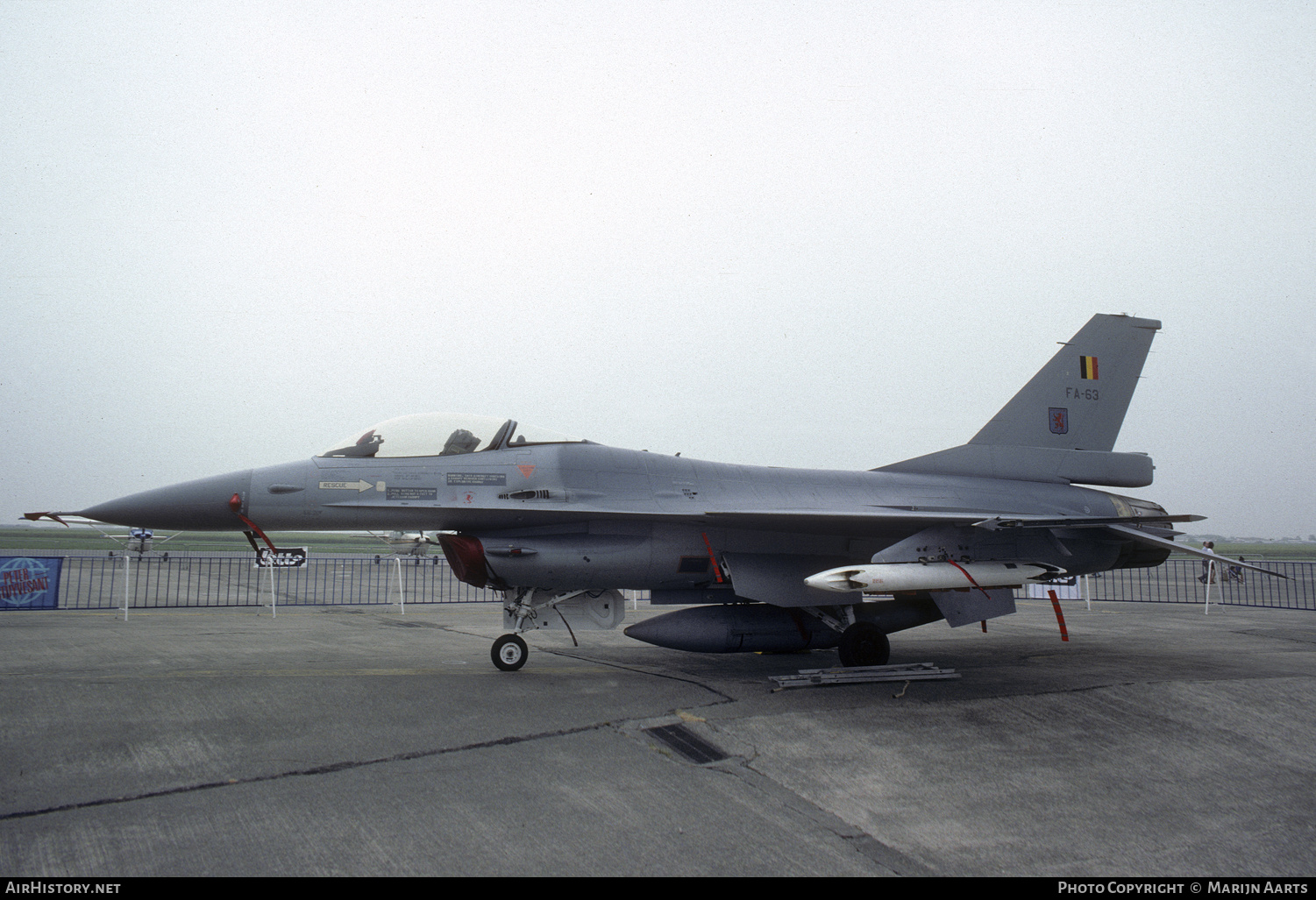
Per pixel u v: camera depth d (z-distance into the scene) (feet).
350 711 21.36
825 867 12.90
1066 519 29.25
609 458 31.19
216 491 27.48
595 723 20.71
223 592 65.57
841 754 18.66
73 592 61.36
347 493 28.09
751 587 30.60
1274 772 18.79
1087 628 46.75
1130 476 39.22
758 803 15.60
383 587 73.10
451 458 29.48
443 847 13.11
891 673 26.94
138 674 25.52
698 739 19.47
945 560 29.60
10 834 13.08
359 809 14.58
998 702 23.61
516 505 28.94
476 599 62.95
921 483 35.70
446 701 22.89
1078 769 18.35
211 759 17.04
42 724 19.29
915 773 17.63
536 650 34.37
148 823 13.67
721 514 29.32
